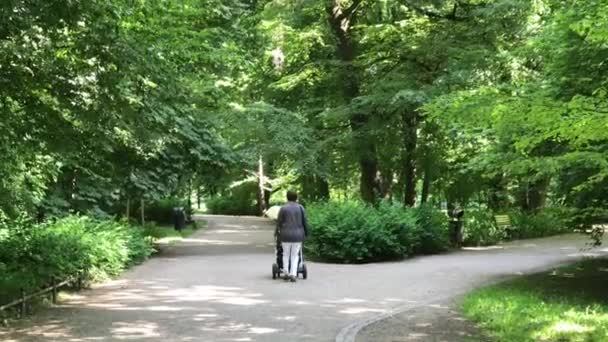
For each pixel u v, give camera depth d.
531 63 19.80
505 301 11.60
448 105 10.87
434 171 27.06
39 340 8.73
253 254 21.61
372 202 25.69
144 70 10.01
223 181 22.33
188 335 9.07
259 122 23.22
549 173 12.20
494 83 20.50
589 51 12.25
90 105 9.93
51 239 12.96
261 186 54.19
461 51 21.64
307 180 34.25
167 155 19.91
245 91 27.94
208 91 19.95
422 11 24.36
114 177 14.92
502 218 29.80
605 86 11.53
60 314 10.62
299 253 15.12
